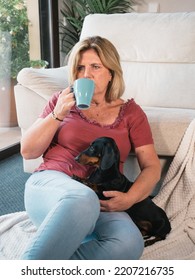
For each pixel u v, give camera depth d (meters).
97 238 1.00
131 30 2.25
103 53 1.17
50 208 1.01
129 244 0.95
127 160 1.69
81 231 0.89
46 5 3.28
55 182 1.06
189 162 1.47
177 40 2.16
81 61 1.19
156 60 2.21
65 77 1.91
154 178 1.21
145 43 2.22
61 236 0.85
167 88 2.12
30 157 1.23
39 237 0.85
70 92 1.14
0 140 2.84
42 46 3.33
